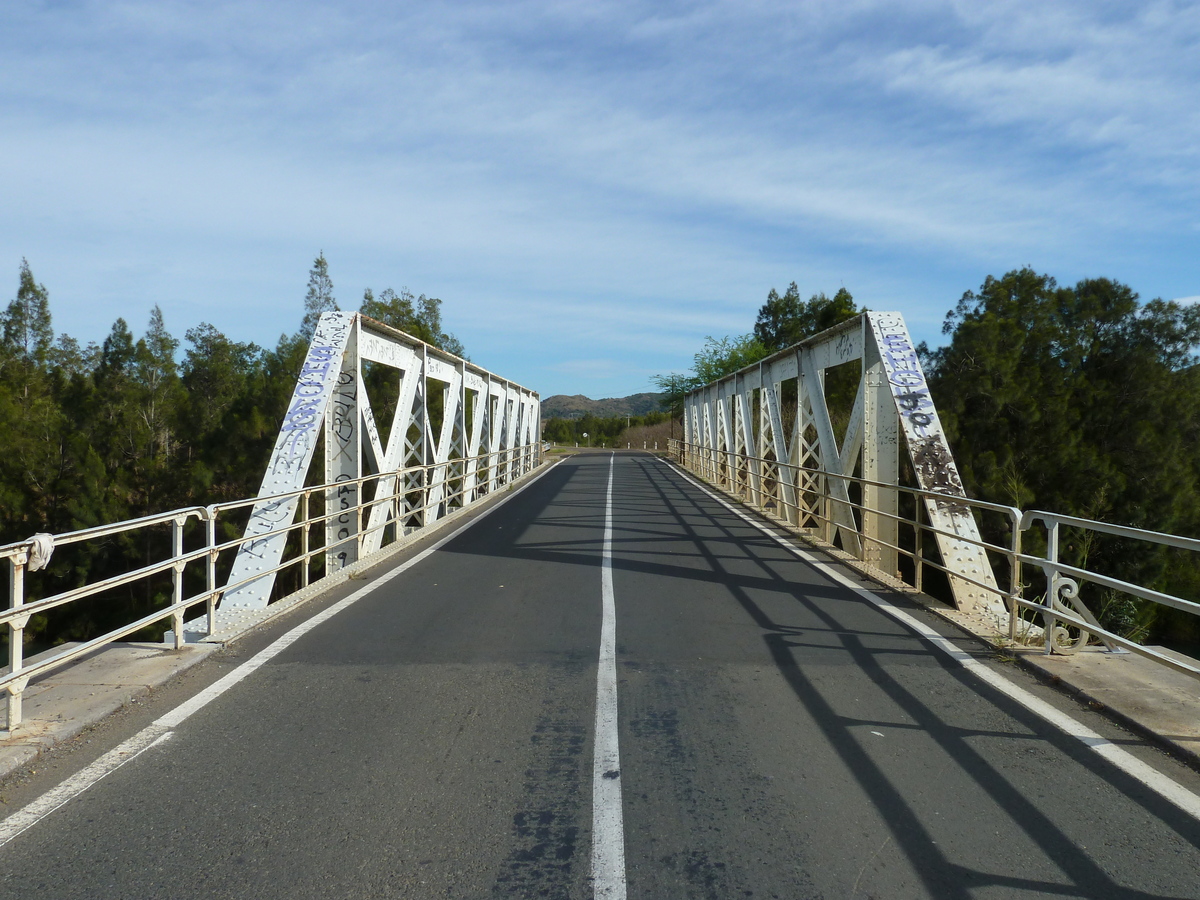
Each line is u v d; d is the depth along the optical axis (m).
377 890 3.11
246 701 5.26
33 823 3.64
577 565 10.66
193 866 3.28
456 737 4.65
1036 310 19.08
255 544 8.72
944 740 4.62
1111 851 3.41
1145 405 17.48
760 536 13.73
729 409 24.67
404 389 14.15
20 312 40.59
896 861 3.33
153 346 34.00
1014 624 6.58
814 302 49.50
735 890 3.12
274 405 23.91
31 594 21.42
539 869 3.27
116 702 5.09
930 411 9.54
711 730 4.77
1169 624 16.09
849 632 7.05
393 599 8.48
